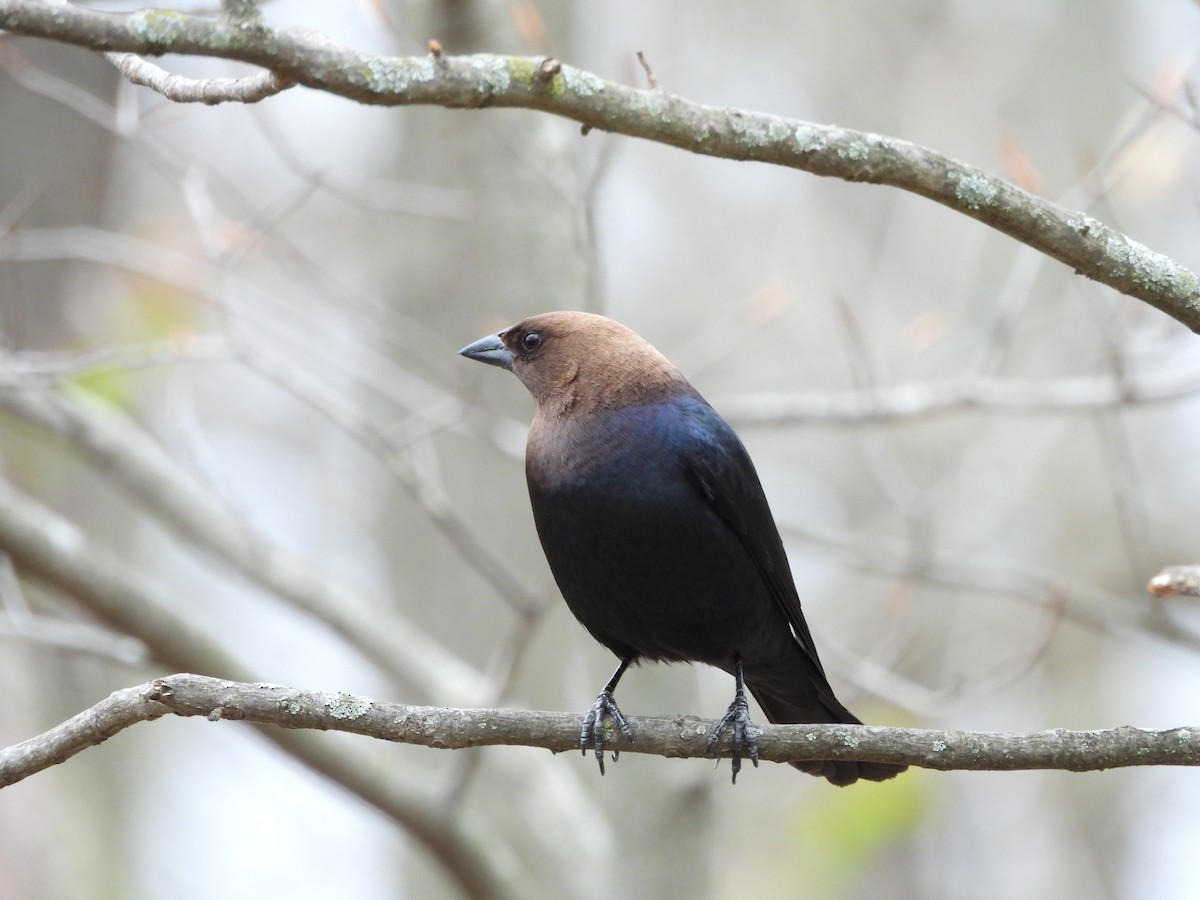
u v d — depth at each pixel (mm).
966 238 17984
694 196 21234
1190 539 17609
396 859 14781
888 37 19500
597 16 18359
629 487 7914
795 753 6770
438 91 5723
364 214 16000
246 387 18297
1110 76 18172
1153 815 18078
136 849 15516
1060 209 6258
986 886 17375
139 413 11961
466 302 12797
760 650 8383
